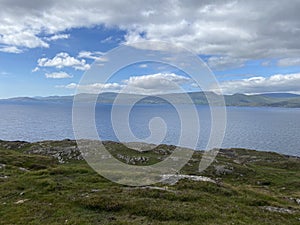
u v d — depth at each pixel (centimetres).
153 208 1700
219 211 1772
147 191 2088
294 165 8169
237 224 1559
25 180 2467
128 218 1605
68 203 1822
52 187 2222
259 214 1814
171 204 1809
